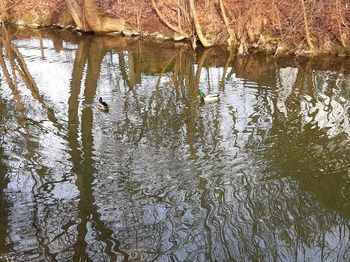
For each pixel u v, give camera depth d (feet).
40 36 87.04
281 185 34.55
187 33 81.61
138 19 86.07
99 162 37.50
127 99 51.13
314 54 71.10
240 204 32.37
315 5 75.41
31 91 53.36
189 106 48.91
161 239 28.78
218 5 83.05
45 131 42.88
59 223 30.12
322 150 39.45
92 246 27.96
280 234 29.68
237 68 65.16
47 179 35.14
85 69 63.67
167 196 33.12
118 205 32.09
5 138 41.47
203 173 35.91
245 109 48.03
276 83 57.21
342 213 31.86
